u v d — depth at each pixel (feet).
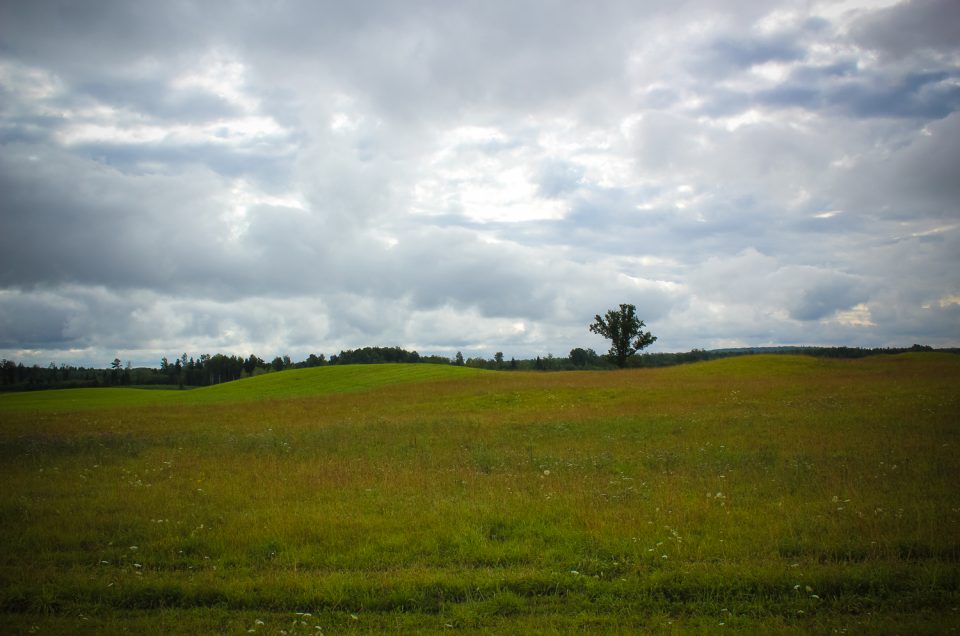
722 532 30.60
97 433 82.94
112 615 22.30
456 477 46.26
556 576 24.97
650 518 33.35
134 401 165.89
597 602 22.95
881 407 80.53
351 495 40.75
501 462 53.78
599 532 30.81
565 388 124.67
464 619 21.62
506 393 120.16
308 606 23.02
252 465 53.11
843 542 27.99
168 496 40.78
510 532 31.55
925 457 49.26
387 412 106.32
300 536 30.91
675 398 105.91
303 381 208.85
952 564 24.98
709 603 22.57
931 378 123.03
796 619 21.30
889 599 22.41
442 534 30.86
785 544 28.22
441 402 116.98
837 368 164.04
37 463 55.83
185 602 23.53
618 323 310.04
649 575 25.03
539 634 20.31
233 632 20.71
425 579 24.62
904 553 27.25
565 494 39.42
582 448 61.77
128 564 27.66
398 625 21.15
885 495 37.06
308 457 59.00
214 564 27.53
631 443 64.08
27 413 124.06
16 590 23.77
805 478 43.11
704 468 48.67
